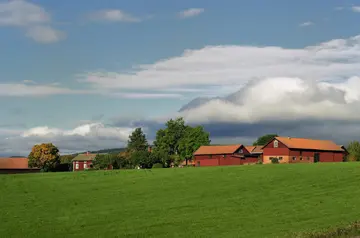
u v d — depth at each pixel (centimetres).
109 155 16175
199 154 14300
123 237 3438
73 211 4497
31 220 4159
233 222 3706
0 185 6488
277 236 3102
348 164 7856
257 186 5466
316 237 2848
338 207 4116
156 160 15512
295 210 4066
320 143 13188
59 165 17550
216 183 5828
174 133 17700
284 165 7950
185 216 4025
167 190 5459
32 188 6122
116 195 5278
